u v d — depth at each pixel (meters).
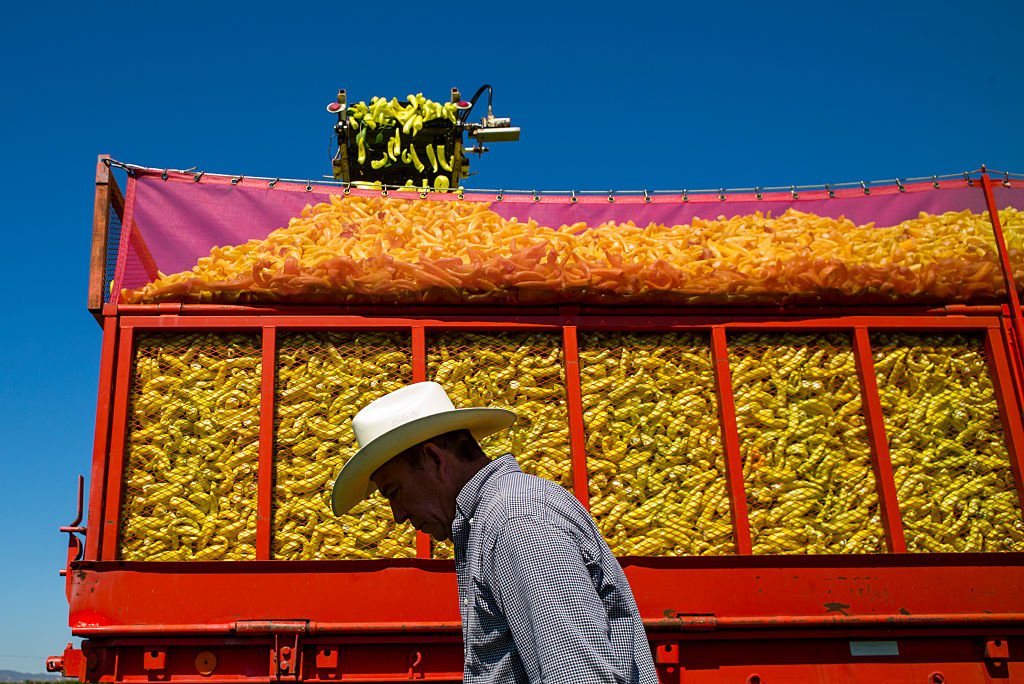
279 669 3.97
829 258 4.84
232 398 4.48
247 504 4.36
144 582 4.03
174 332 4.54
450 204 5.14
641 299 4.72
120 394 4.38
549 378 4.66
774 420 4.71
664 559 4.26
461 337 4.68
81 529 4.16
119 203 5.04
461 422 2.54
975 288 4.95
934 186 5.37
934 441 4.80
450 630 4.03
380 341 4.63
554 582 2.08
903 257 5.02
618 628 2.19
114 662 3.97
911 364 4.88
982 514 4.71
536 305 4.72
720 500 4.58
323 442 4.48
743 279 4.77
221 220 4.89
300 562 4.09
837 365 4.85
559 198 5.24
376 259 4.61
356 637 4.05
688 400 4.71
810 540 4.58
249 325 4.54
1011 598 4.35
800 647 4.32
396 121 6.37
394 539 4.37
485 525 2.26
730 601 4.23
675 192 5.32
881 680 4.30
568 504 2.31
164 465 4.37
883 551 4.58
